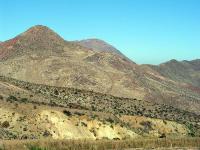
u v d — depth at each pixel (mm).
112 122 83250
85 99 129750
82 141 45438
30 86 124438
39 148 40906
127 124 93938
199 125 133875
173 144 50875
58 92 129875
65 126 74188
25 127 69750
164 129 100625
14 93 92250
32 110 75688
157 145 49625
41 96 101812
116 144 46406
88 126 77812
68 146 42906
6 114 71562
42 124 72625
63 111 78562
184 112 152000
